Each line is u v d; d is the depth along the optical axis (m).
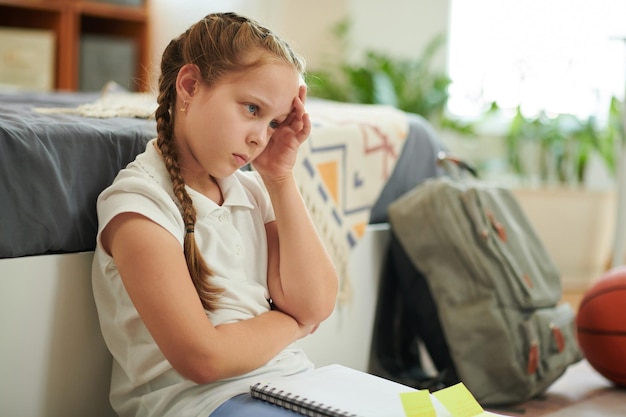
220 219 1.17
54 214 1.16
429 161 2.08
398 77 3.31
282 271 1.21
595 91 3.23
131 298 1.07
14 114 1.32
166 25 3.73
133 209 1.07
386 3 3.50
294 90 1.14
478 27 3.56
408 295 1.89
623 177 2.92
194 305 1.06
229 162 1.11
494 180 3.42
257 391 1.08
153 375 1.13
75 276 1.19
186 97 1.13
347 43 3.43
